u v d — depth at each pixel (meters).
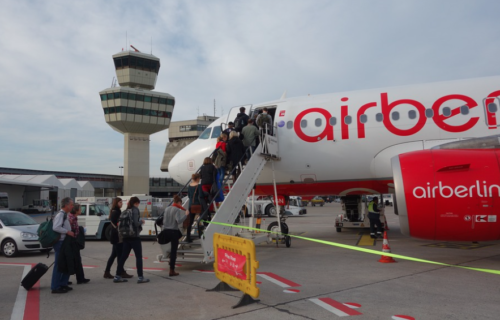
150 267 9.79
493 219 8.06
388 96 12.38
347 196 18.22
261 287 7.05
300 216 36.06
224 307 5.84
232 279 6.21
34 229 12.88
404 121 11.74
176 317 5.39
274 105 14.26
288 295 6.46
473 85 11.50
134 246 7.80
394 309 5.56
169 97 81.44
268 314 5.43
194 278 8.19
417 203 8.73
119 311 5.77
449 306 5.68
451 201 8.41
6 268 10.15
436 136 11.31
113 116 76.69
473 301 5.94
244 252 5.65
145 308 5.90
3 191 51.50
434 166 8.77
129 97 76.50
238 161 11.12
